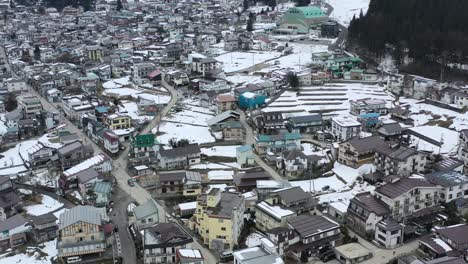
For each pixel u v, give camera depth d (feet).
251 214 281.13
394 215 260.01
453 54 521.24
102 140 380.37
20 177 332.39
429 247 232.53
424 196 270.26
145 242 228.02
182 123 429.79
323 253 235.61
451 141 367.25
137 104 474.08
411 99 469.98
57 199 305.32
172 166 342.03
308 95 491.72
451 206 273.33
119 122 408.46
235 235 248.73
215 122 404.57
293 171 323.78
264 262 210.59
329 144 375.86
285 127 402.52
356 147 329.11
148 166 338.13
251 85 495.41
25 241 260.83
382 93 491.31
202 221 252.01
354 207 260.62
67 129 424.05
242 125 395.96
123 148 379.55
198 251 224.94
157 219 263.49
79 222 236.84
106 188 294.87
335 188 304.50
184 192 301.63
